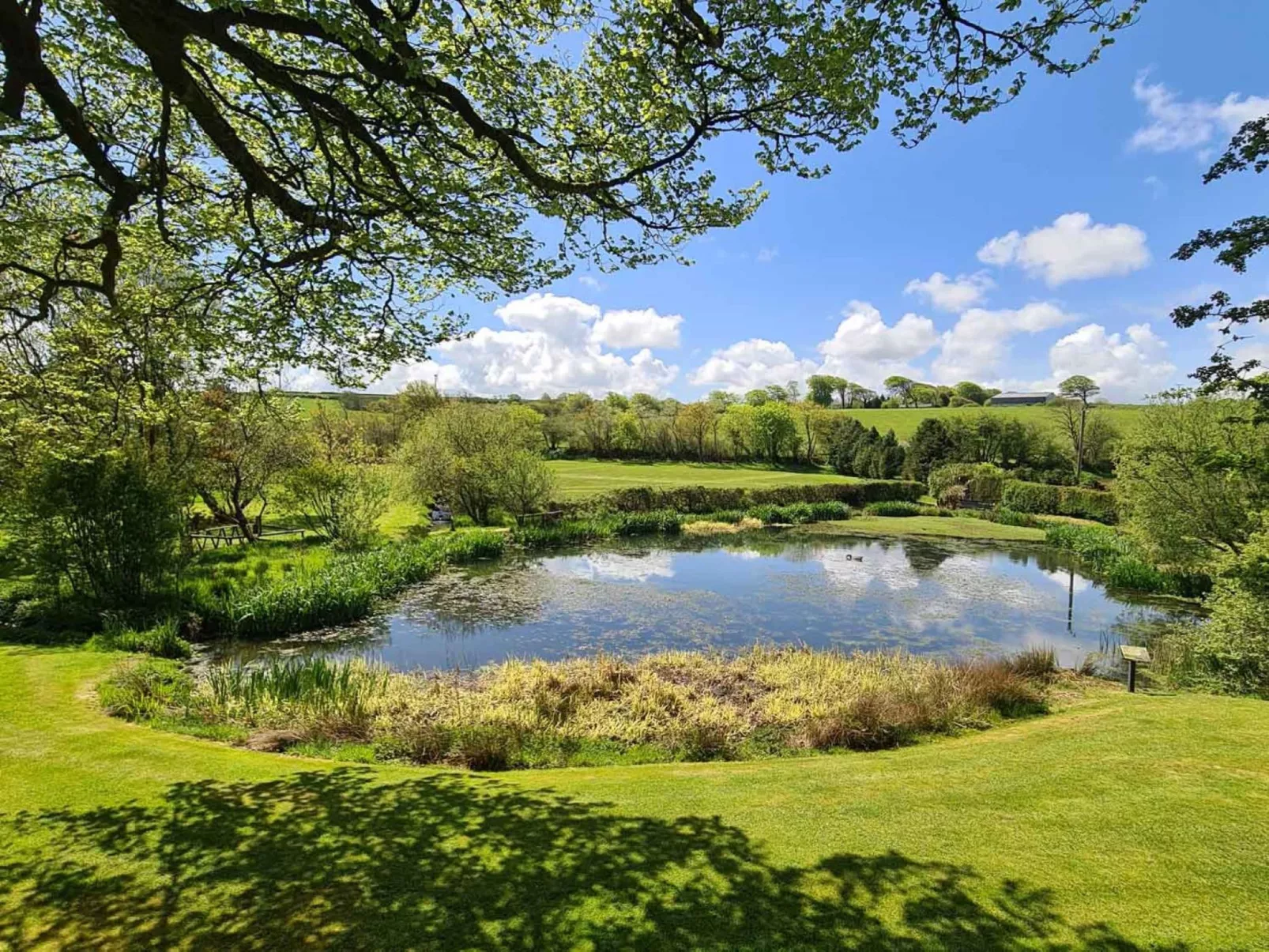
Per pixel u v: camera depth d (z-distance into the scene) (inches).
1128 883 151.6
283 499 832.3
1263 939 130.4
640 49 195.8
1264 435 370.9
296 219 211.0
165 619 479.5
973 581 785.6
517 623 578.2
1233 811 189.6
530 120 238.7
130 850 168.7
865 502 1568.7
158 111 257.0
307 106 196.5
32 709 290.0
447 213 253.0
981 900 145.3
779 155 219.8
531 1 198.7
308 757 270.7
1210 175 181.2
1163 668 440.5
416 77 171.3
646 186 232.8
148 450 559.8
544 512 1111.0
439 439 1121.4
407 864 163.5
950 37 176.1
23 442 410.6
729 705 366.0
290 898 147.6
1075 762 235.6
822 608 644.1
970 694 359.3
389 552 740.7
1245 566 336.5
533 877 156.8
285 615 527.5
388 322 302.4
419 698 363.6
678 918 139.4
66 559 483.2
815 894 148.3
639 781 234.7
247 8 159.3
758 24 185.0
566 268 286.8
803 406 2647.6
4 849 167.9
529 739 306.7
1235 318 192.1
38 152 241.9
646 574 804.0
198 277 290.7
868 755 284.2
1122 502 729.6
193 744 263.4
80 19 187.0
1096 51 165.2
